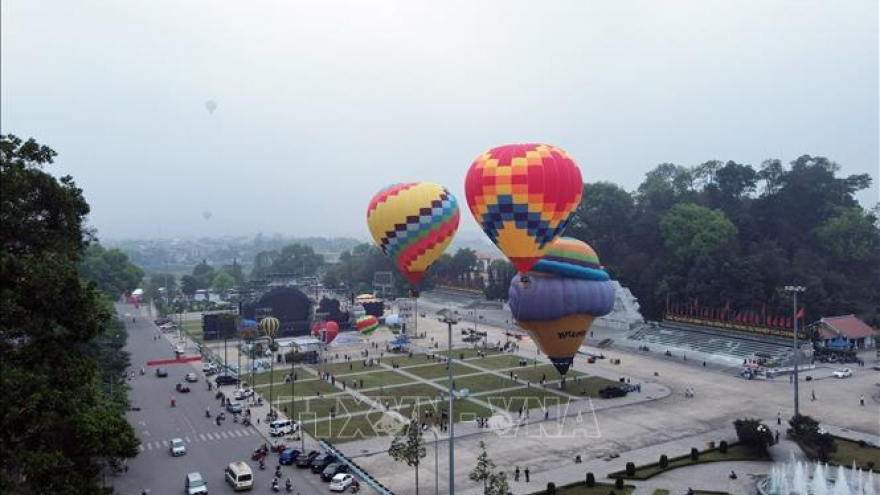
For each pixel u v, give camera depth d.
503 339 148.75
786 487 58.62
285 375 113.62
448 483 63.03
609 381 104.56
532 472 65.50
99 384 63.75
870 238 154.38
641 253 171.25
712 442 71.56
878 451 69.62
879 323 134.75
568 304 88.00
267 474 66.56
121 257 198.12
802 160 175.12
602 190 191.00
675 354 126.56
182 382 110.75
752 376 105.94
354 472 66.25
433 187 80.12
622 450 71.69
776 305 136.12
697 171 197.38
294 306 160.88
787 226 162.25
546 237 70.19
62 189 39.56
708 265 146.38
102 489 36.94
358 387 103.00
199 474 63.50
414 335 155.25
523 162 66.31
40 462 32.09
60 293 35.72
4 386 31.95
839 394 94.19
